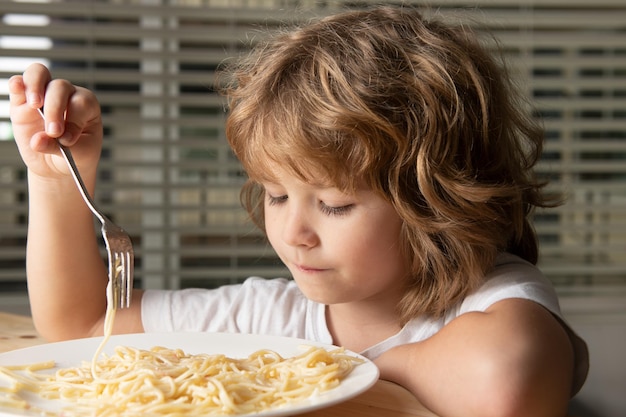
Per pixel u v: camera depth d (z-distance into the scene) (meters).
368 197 0.96
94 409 0.75
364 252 0.96
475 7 2.24
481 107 1.06
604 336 2.17
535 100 2.27
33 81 1.01
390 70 1.01
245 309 1.24
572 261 2.43
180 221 2.42
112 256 0.92
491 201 1.05
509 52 2.22
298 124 0.96
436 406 0.82
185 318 1.23
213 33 2.31
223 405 0.74
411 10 1.20
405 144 0.97
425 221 0.99
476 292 1.03
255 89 1.05
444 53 1.05
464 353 0.82
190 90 2.41
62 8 2.24
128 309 1.23
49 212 1.14
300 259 0.97
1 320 1.26
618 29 2.46
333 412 0.77
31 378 0.86
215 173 2.40
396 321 1.12
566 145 2.40
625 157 2.48
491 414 0.77
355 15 1.14
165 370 0.82
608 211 2.37
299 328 1.20
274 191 0.99
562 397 0.81
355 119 0.94
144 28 2.29
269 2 2.40
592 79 2.41
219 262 2.42
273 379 0.84
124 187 2.28
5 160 2.21
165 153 2.39
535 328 0.85
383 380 0.89
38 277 1.15
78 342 0.98
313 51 1.05
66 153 0.99
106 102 2.29
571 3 2.39
